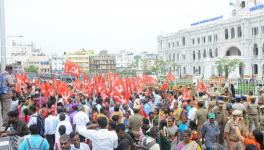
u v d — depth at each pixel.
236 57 98.62
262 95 20.86
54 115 15.83
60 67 198.12
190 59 122.25
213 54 111.00
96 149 10.59
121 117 15.76
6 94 18.59
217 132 14.12
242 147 13.22
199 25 122.06
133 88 32.66
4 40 22.88
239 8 111.50
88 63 195.88
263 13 91.75
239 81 55.47
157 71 126.31
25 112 15.30
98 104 18.80
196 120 16.22
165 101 24.94
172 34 131.75
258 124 19.14
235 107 17.95
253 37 96.62
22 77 39.00
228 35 105.00
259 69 95.12
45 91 27.66
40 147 9.80
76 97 25.11
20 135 11.48
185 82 62.94
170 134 13.66
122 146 9.65
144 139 11.11
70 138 10.27
